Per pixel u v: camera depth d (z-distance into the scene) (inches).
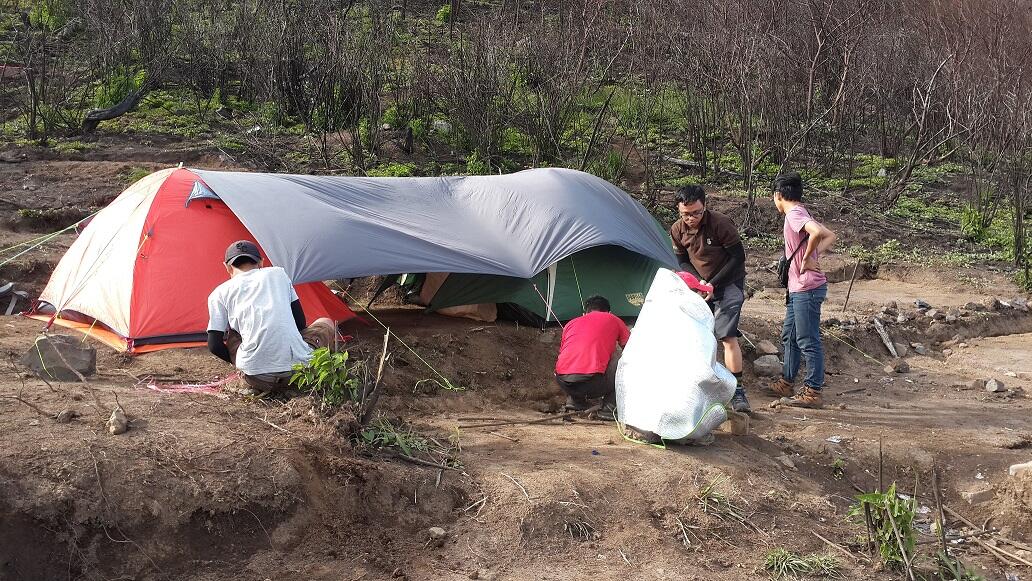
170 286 281.0
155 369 259.1
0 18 781.3
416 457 215.0
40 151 578.6
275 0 706.2
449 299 343.0
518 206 332.8
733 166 644.1
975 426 293.7
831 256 511.2
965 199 612.1
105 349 275.9
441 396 277.7
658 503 212.5
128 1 709.9
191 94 700.0
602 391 264.2
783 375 316.8
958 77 622.8
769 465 245.6
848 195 611.8
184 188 296.2
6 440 177.8
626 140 661.9
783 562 198.2
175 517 173.3
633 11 705.6
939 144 612.1
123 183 524.4
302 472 189.2
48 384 211.8
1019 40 660.7
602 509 206.1
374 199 320.8
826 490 243.0
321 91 644.1
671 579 187.8
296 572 174.1
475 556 187.8
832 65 669.9
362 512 191.6
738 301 286.0
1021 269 493.0
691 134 649.0
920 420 297.9
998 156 564.7
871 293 458.0
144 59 701.3
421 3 881.5
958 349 383.6
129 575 165.6
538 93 621.3
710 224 286.2
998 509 243.9
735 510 215.3
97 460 175.5
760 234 542.6
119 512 170.2
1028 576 212.8
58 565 162.9
